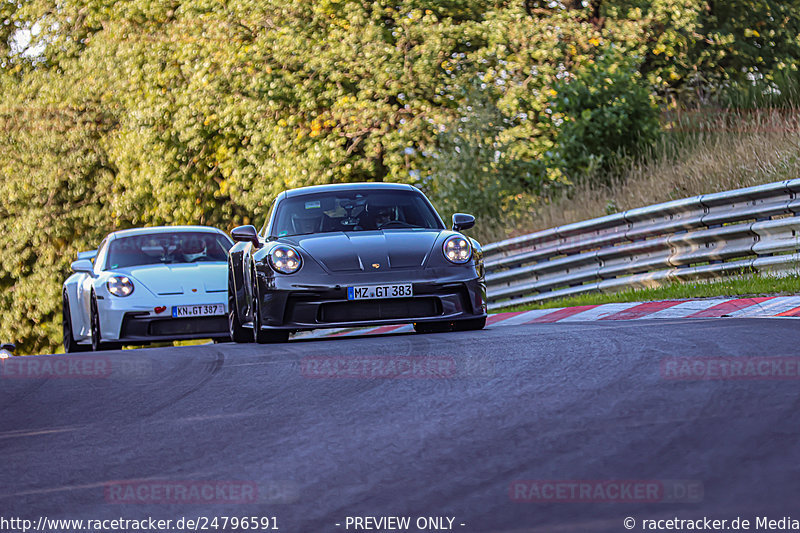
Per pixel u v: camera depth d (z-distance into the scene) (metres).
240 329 35.88
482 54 73.31
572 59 74.38
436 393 17.94
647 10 79.81
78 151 94.62
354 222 32.62
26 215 98.25
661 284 41.88
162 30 88.12
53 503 12.52
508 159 65.00
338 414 16.88
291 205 33.47
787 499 9.96
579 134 64.69
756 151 50.41
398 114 76.25
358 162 76.25
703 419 13.85
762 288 34.62
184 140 82.25
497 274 50.81
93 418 18.84
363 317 29.36
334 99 77.88
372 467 12.97
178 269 40.84
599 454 12.46
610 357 20.31
